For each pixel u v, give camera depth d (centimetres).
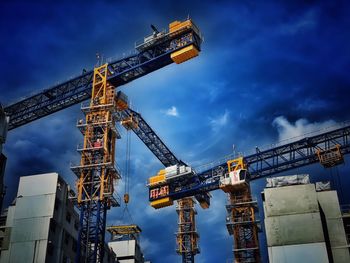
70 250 9062
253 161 12269
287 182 7475
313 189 7006
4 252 8219
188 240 14138
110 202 9644
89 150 9906
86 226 9300
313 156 11575
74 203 9650
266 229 6850
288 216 6869
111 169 9812
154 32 10394
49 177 8900
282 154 11950
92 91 10750
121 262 11538
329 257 6612
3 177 7400
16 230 8400
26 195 8744
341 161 11388
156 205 12850
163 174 12825
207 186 12400
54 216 8606
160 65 10575
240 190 12050
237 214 11994
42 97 11725
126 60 10831
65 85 11500
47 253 8238
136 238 12331
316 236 6650
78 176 9906
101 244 9144
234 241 11762
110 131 10269
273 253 6644
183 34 10212
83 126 10269
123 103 10988
